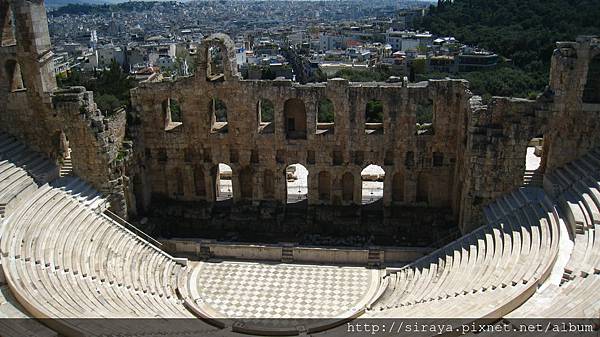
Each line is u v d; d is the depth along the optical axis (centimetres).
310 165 5647
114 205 5341
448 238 5172
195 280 4806
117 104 8538
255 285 4741
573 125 4750
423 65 16188
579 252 3769
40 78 5169
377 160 5547
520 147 4784
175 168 5944
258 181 5781
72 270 4131
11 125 5369
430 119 9988
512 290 3522
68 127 5109
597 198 4116
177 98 5631
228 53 5419
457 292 3825
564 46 4694
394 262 5044
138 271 4606
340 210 5712
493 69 13312
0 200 4500
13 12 4994
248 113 5562
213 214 5862
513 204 4741
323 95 5388
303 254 5138
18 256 3978
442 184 5584
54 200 4819
